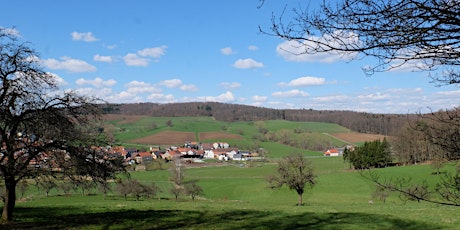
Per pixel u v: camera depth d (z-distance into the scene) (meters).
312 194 59.81
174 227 18.39
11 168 16.50
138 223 19.42
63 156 17.59
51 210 25.28
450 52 3.78
